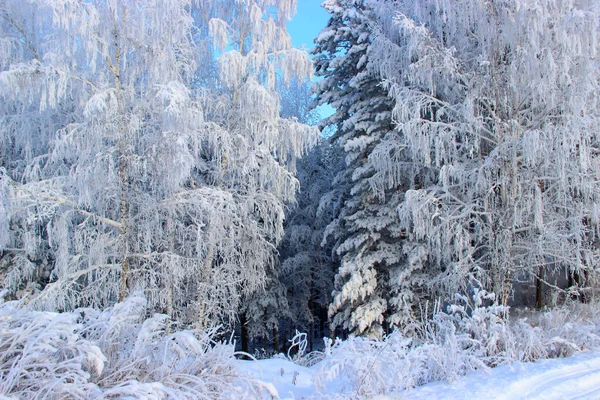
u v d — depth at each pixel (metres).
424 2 9.70
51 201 7.42
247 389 3.08
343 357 4.02
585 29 7.33
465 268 8.91
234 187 10.46
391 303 10.12
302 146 10.16
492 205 9.30
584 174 8.32
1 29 9.39
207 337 3.87
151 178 8.55
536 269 9.87
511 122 8.59
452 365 4.45
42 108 6.99
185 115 7.43
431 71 8.90
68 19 6.70
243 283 10.64
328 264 16.88
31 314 2.76
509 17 8.09
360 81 11.36
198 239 8.59
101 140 7.71
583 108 7.76
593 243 10.44
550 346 5.51
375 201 11.58
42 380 2.34
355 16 12.46
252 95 8.93
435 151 9.32
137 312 3.71
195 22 10.95
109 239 8.30
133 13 7.88
